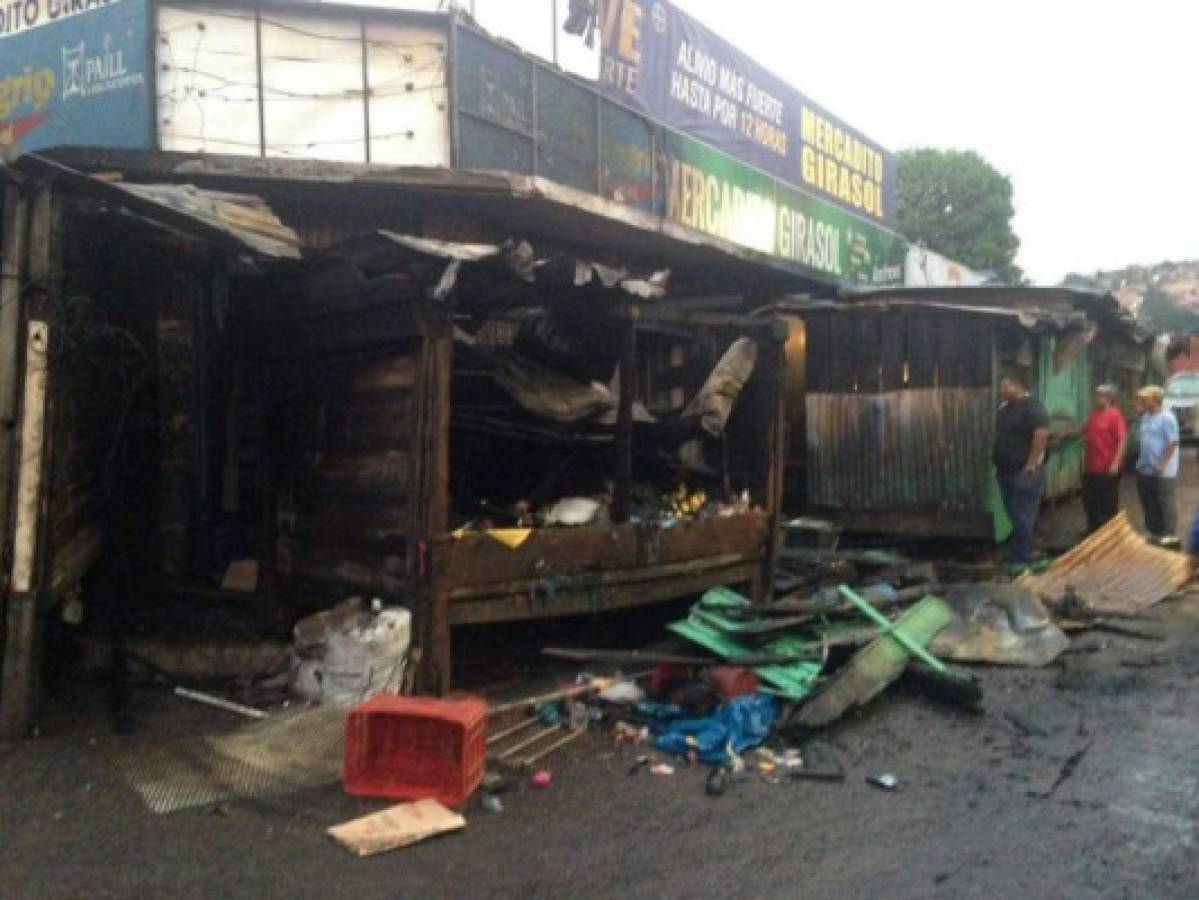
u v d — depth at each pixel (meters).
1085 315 11.88
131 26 9.05
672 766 4.65
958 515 9.97
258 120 9.20
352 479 5.86
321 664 5.35
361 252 5.42
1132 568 8.46
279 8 9.20
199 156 7.48
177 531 7.66
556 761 4.71
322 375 6.15
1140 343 17.42
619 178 11.60
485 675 6.07
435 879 3.51
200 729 5.02
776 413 7.24
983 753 4.82
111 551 6.45
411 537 5.36
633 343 6.19
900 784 4.43
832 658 6.08
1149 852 3.71
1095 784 4.40
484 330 7.99
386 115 9.37
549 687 5.83
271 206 8.52
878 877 3.53
